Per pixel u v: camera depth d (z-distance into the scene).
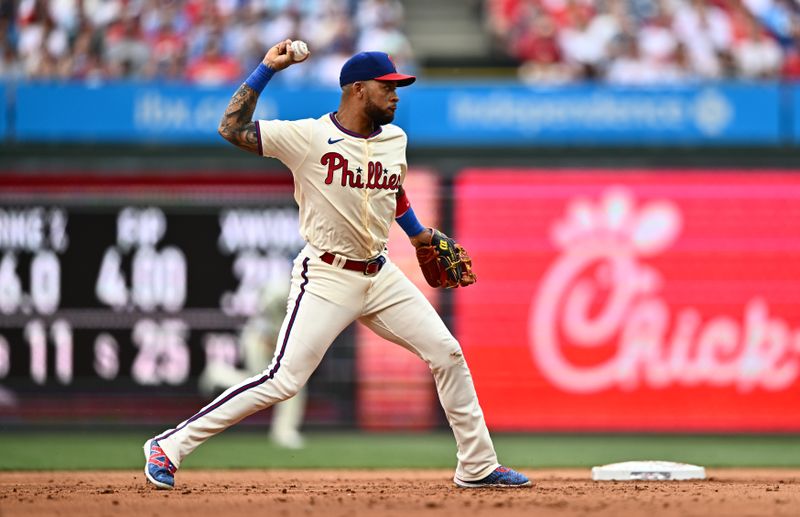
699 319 48.00
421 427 48.25
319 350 20.25
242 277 47.41
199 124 46.72
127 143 46.62
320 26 53.81
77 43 51.62
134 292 47.31
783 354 47.97
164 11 52.69
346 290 20.17
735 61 53.94
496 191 47.66
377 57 19.72
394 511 18.33
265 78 19.67
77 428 47.12
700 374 47.91
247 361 44.53
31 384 47.12
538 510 18.39
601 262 48.09
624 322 48.12
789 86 46.53
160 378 47.31
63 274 47.09
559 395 48.19
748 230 47.88
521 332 48.28
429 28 58.53
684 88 46.50
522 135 46.69
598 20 54.81
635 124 46.50
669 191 47.81
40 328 47.16
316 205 19.84
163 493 21.08
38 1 51.59
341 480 26.38
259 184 47.38
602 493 21.20
